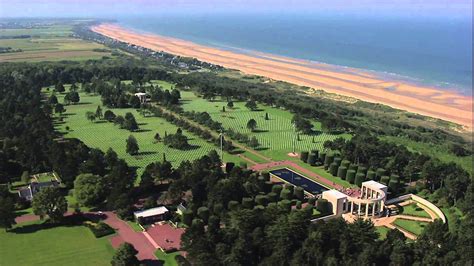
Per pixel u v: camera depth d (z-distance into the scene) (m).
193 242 141.50
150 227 167.75
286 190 190.12
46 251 150.12
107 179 188.88
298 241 141.00
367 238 140.12
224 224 161.50
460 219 171.62
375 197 188.00
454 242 141.88
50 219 169.62
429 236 144.38
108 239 158.38
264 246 140.75
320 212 181.00
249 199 174.38
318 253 133.50
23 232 162.75
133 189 189.25
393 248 137.12
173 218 172.38
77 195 178.12
